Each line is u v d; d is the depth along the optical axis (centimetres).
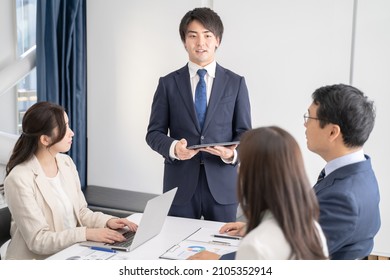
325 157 153
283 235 107
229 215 229
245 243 109
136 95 379
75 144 384
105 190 389
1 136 352
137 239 172
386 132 320
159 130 235
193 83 233
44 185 197
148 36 368
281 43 334
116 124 388
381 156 323
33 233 186
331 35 324
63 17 356
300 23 328
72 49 370
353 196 138
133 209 343
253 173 108
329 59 327
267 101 343
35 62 367
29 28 387
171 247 176
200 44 222
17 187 189
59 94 368
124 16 372
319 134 149
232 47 345
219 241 183
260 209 110
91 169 404
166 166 233
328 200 140
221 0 342
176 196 227
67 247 182
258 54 340
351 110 142
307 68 331
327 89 148
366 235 145
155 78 371
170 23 360
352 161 148
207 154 225
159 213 182
